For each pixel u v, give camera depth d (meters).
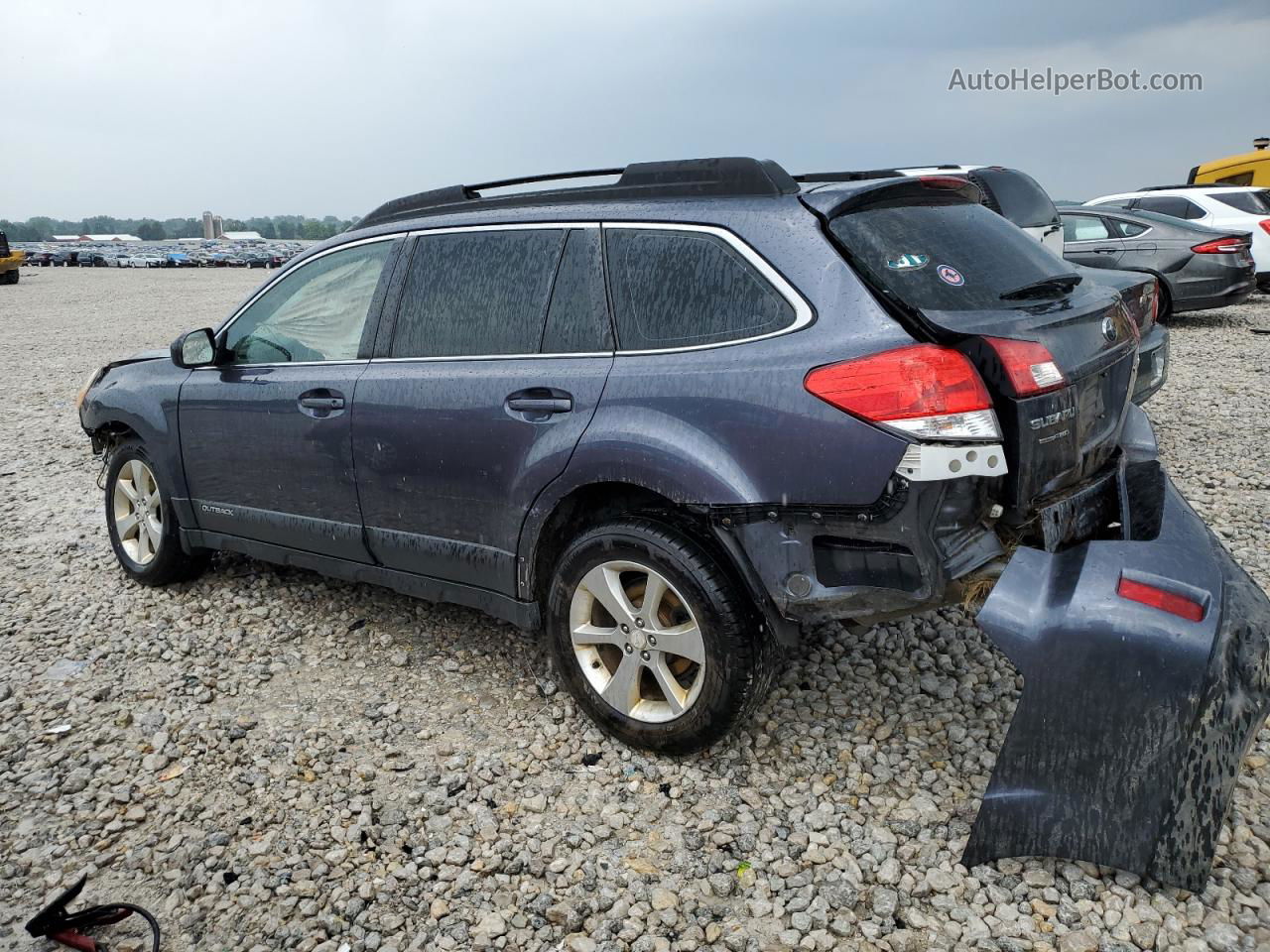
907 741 3.23
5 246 37.25
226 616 4.49
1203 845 2.38
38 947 2.50
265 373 4.17
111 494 4.96
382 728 3.46
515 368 3.35
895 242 2.85
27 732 3.51
